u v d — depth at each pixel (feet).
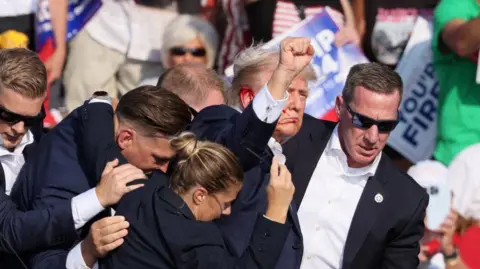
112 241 44.91
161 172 47.09
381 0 78.89
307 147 53.31
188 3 78.59
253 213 47.67
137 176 46.60
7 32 75.31
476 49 72.64
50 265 47.39
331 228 52.42
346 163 52.49
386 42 79.30
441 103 76.18
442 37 74.38
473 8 73.67
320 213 52.49
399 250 52.70
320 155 53.11
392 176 52.95
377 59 79.71
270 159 49.29
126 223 44.98
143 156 47.34
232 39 77.36
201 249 44.47
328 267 52.65
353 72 51.85
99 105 50.19
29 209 50.11
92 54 78.02
